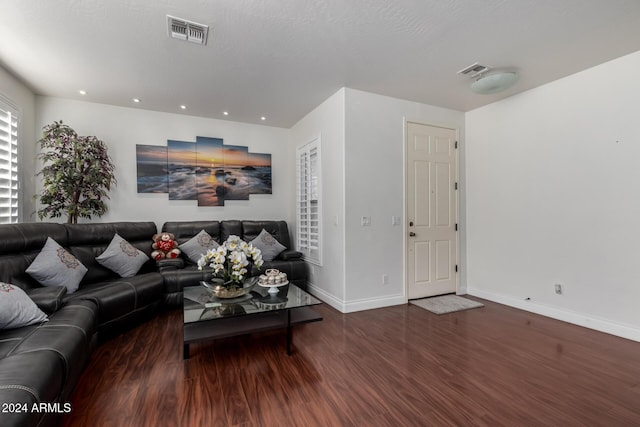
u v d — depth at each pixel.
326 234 3.88
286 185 5.15
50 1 2.00
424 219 4.02
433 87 3.46
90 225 3.44
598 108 2.93
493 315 3.39
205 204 4.59
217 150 4.66
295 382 2.04
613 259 2.83
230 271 2.81
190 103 3.97
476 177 4.18
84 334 1.93
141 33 2.36
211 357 2.40
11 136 3.10
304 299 2.75
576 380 2.05
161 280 3.39
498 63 2.89
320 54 2.71
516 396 1.88
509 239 3.76
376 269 3.66
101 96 3.71
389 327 3.04
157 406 1.77
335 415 1.70
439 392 1.92
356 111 3.54
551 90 3.32
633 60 2.70
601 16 2.17
